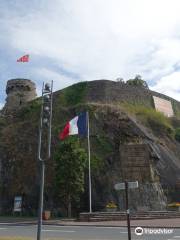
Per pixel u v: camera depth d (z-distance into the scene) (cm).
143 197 3753
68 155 3475
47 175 4041
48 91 1491
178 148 4825
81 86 5562
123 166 3991
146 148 4091
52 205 3822
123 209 3631
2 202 4262
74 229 2194
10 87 6238
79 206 3731
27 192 4106
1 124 5375
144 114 5144
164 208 3747
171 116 5981
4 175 4475
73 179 3409
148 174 3931
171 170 4222
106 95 5369
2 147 4744
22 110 5441
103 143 4216
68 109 4819
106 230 2114
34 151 4441
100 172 3919
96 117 4497
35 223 2723
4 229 2228
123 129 4356
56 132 4422
